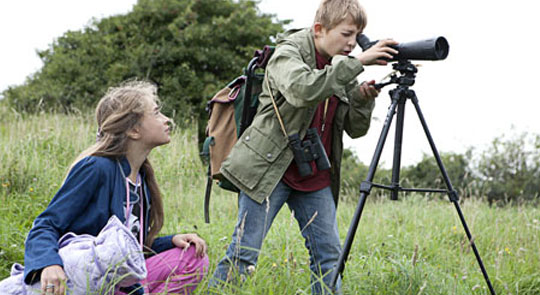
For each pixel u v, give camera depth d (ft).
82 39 52.01
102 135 8.11
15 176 18.07
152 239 8.76
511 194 36.73
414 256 9.84
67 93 46.62
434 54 8.04
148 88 8.34
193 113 44.62
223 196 22.70
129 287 8.06
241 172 8.64
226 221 17.22
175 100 45.09
